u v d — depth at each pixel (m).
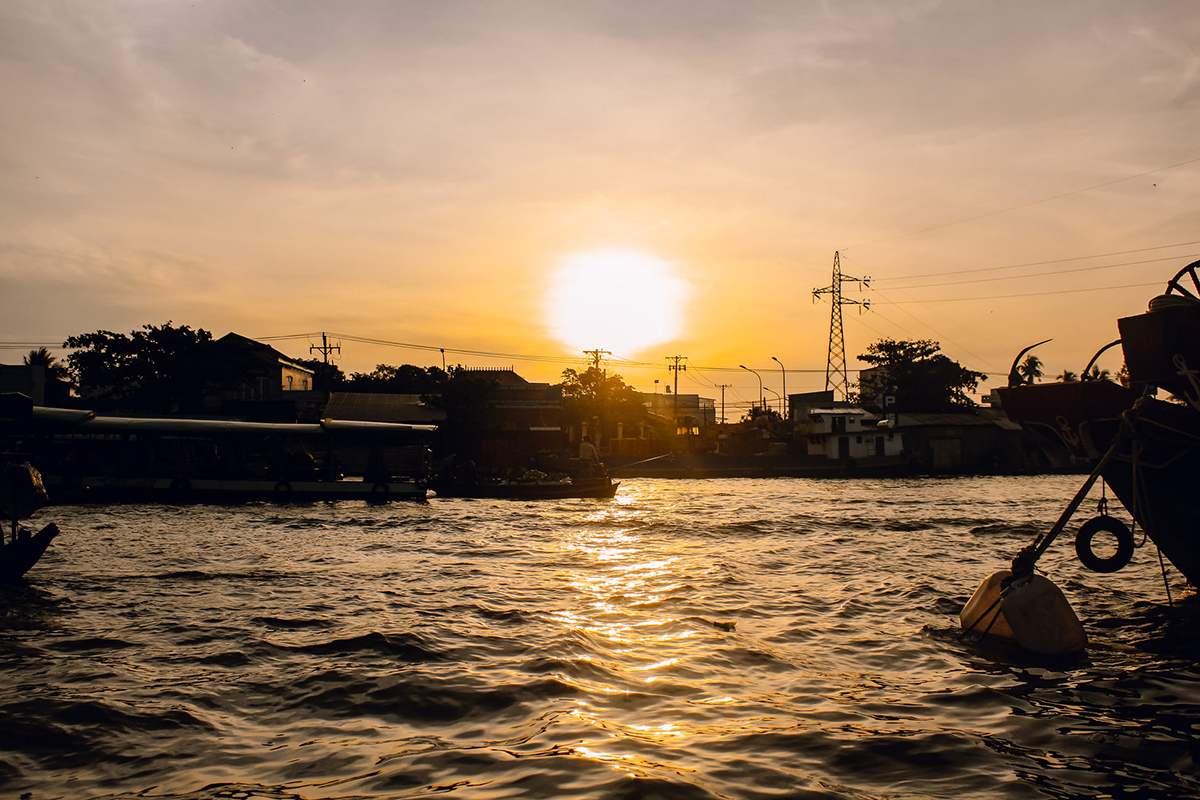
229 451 41.19
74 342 53.47
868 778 5.87
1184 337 11.06
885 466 65.62
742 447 76.75
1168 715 7.35
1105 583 14.40
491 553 19.36
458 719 7.15
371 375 80.94
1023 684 8.33
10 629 10.65
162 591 13.56
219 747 6.47
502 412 59.44
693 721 7.11
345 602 12.63
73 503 32.19
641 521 28.14
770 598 13.23
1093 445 12.20
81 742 6.56
